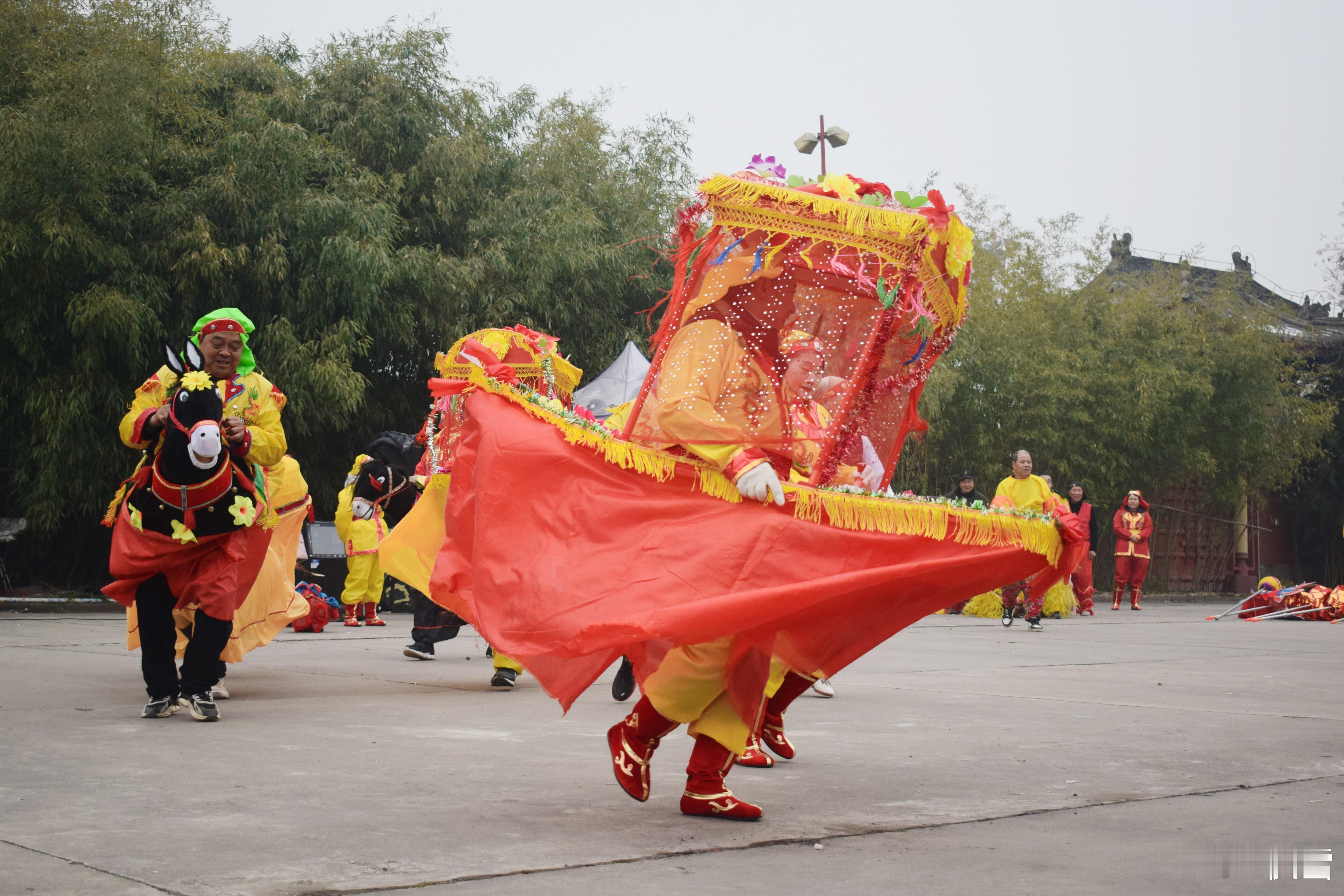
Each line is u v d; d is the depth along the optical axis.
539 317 16.80
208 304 14.95
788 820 3.42
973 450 21.02
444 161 16.19
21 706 5.47
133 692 6.05
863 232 3.44
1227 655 9.90
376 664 8.00
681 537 3.34
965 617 16.38
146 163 14.24
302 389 14.20
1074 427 21.84
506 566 3.52
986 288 21.48
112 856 2.78
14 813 3.23
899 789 3.91
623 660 6.19
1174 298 23.84
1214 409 23.50
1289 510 28.80
